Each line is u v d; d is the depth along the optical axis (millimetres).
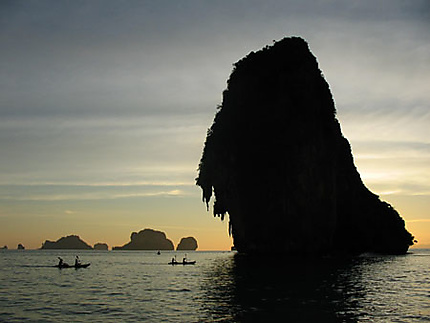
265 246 82312
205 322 20703
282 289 32281
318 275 43969
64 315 22953
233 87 94688
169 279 44500
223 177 88750
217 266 62875
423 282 38844
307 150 83500
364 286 34844
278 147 82688
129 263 85062
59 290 34688
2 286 38000
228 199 89562
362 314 22594
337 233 96250
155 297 29781
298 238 81000
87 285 38781
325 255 84812
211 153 91125
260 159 83188
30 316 22734
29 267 68062
